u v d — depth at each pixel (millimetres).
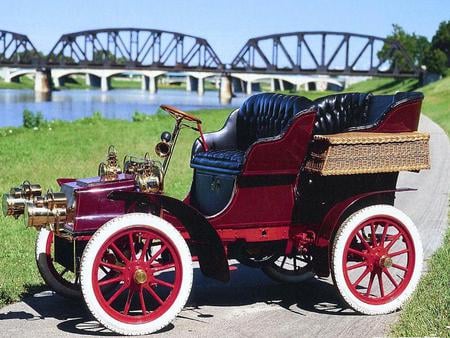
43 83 135875
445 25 126500
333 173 6680
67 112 65625
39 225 6363
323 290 7867
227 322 6711
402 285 7043
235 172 6754
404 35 144750
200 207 7301
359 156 6781
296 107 7031
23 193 6637
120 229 6176
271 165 6785
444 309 6703
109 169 6836
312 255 7152
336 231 6945
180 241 6348
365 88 142000
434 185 15953
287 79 137250
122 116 59938
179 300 6363
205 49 131375
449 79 91875
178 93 168375
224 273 6637
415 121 7172
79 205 6406
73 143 25375
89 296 6129
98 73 145375
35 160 19562
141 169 6758
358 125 7645
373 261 6980
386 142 6855
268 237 6949
